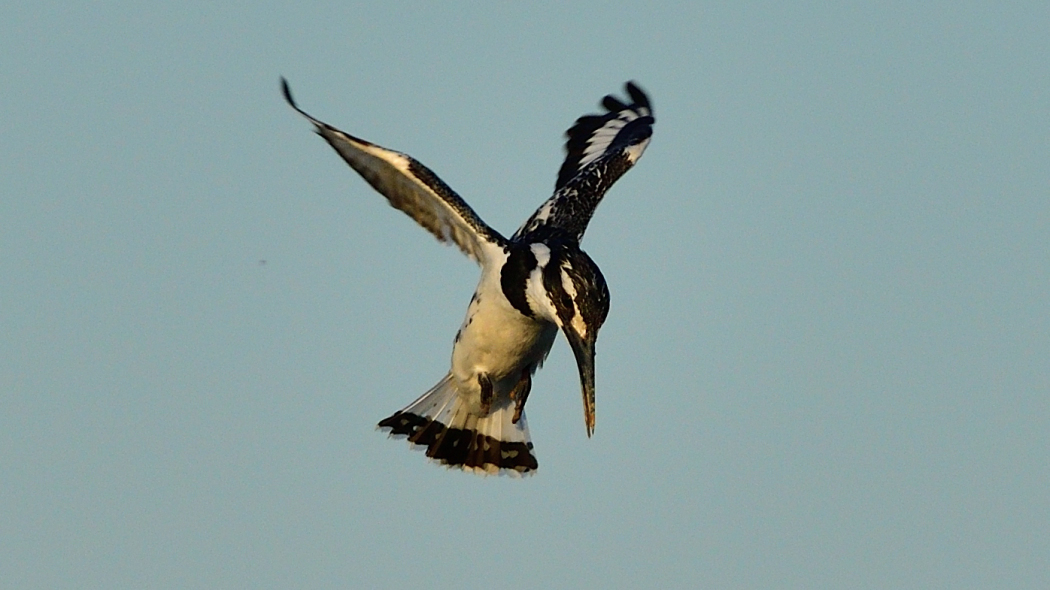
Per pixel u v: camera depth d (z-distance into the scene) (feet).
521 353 46.62
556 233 48.29
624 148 54.95
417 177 44.50
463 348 46.98
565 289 42.98
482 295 45.55
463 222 45.03
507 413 49.55
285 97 43.88
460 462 49.80
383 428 50.03
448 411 49.80
